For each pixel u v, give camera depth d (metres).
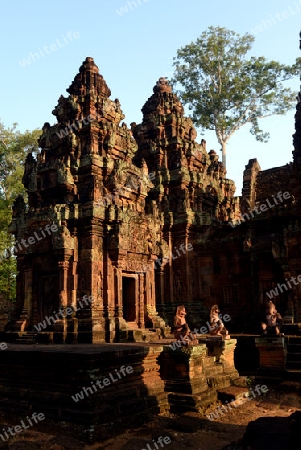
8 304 34.31
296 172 7.54
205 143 32.16
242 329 25.03
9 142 37.19
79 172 21.56
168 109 31.17
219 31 36.03
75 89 23.92
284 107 35.81
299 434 6.35
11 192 36.28
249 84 35.31
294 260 22.86
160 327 21.88
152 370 14.36
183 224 27.41
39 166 22.81
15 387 13.48
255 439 7.73
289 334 20.92
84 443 10.77
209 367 15.70
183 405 13.47
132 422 12.10
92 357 11.91
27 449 10.08
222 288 27.02
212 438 10.78
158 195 28.23
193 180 28.64
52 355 12.62
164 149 29.52
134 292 22.03
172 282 27.33
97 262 19.89
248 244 25.56
